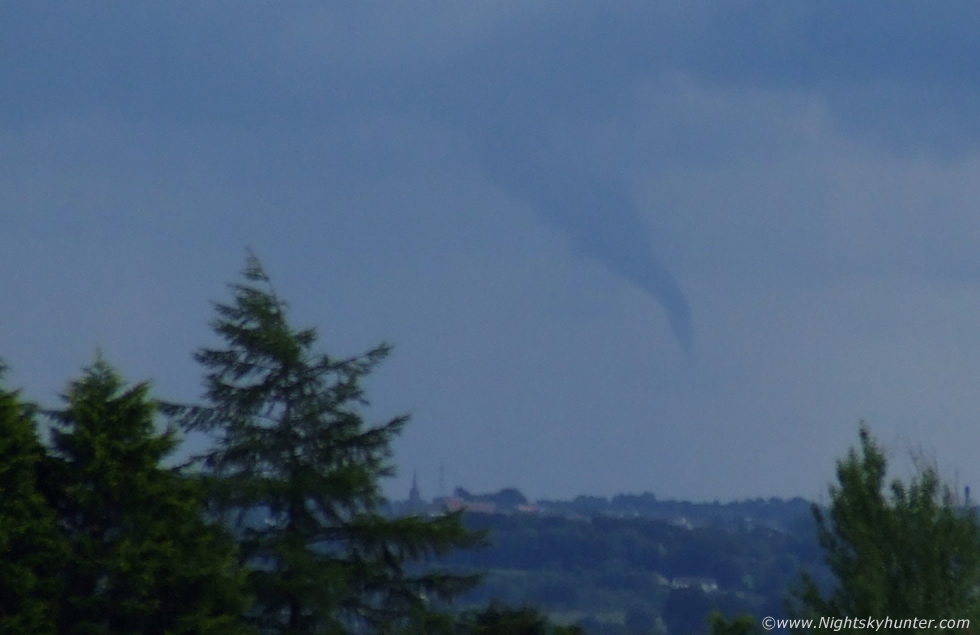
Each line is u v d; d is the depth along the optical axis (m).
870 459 70.44
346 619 100.06
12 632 67.12
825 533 71.06
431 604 103.44
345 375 105.19
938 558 66.88
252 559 97.06
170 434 78.00
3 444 69.81
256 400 102.12
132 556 71.94
